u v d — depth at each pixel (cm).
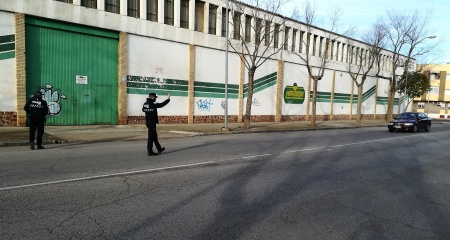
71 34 1673
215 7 2289
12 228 389
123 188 574
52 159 824
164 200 518
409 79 4284
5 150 966
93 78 1761
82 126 1692
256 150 1102
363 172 803
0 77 1458
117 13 1808
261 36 2495
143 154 944
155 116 934
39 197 507
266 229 418
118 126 1766
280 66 2766
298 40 2923
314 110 2417
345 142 1455
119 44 1820
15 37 1476
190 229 407
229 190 591
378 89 4116
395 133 2111
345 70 3538
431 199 585
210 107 2286
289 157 979
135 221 425
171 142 1272
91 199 507
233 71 2417
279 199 550
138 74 1905
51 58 1619
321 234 410
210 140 1382
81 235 376
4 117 1477
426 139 1736
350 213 495
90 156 884
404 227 445
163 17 1988
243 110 2508
